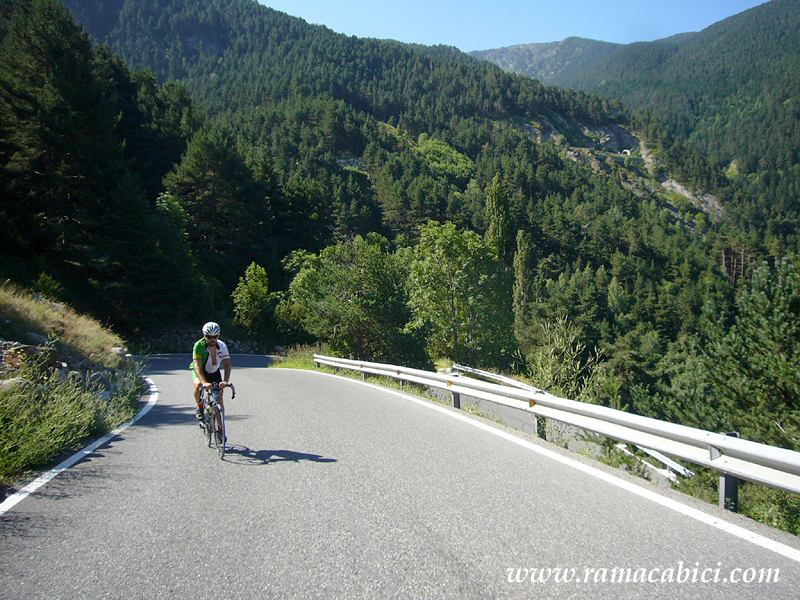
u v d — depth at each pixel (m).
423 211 111.69
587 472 5.11
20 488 4.83
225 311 49.78
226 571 3.13
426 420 7.97
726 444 3.95
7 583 3.00
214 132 60.81
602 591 2.83
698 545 3.41
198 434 7.30
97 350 13.04
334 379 15.48
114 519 4.03
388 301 29.59
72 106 37.22
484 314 38.75
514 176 196.75
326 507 4.21
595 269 121.94
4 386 6.50
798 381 11.12
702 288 96.31
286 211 80.81
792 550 3.32
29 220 33.75
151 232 38.28
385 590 2.87
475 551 3.36
